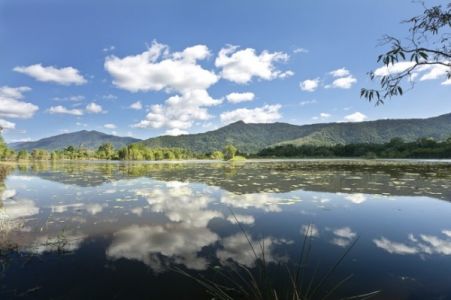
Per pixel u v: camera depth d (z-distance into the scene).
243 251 5.85
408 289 4.32
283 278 4.61
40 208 9.80
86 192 13.33
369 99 2.84
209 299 4.04
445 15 2.45
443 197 11.78
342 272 4.87
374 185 15.40
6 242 6.31
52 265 5.16
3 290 4.29
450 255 5.64
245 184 16.06
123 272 4.89
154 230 7.28
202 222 8.02
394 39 2.60
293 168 30.58
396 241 6.47
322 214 8.91
